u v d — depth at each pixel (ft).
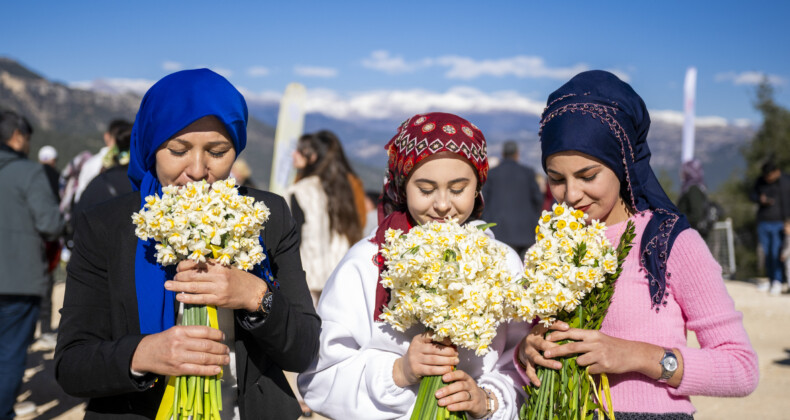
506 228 33.50
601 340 7.21
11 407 16.47
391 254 7.11
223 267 6.43
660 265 7.61
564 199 7.84
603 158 7.50
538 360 7.45
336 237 19.36
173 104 6.68
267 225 7.46
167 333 6.24
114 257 6.85
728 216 70.44
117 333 6.78
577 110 7.61
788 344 28.37
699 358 7.29
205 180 6.84
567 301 7.04
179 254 6.43
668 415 7.47
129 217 6.96
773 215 39.78
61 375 6.55
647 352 7.29
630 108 7.79
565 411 7.24
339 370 8.03
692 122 52.75
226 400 7.20
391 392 7.68
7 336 16.43
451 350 7.25
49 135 144.66
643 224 7.88
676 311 7.68
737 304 36.96
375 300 8.04
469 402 7.35
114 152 19.97
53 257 18.74
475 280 6.93
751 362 7.32
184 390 6.44
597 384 7.61
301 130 32.53
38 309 17.24
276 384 7.27
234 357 7.27
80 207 15.96
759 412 19.79
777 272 40.14
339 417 7.97
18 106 614.75
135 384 6.32
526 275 7.26
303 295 7.48
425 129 7.68
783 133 72.33
